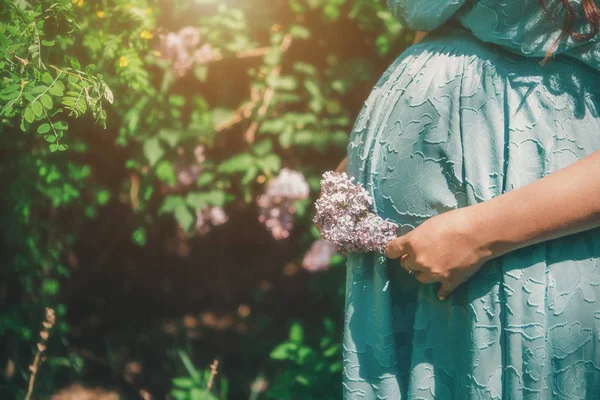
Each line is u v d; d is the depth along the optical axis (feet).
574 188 3.40
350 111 8.03
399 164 3.94
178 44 6.81
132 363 9.22
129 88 6.06
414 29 4.25
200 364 9.04
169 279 10.72
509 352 3.62
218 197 7.55
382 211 4.09
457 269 3.59
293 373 6.88
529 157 3.64
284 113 7.88
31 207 7.54
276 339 9.37
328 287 8.09
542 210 3.43
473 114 3.73
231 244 10.50
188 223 7.45
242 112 7.69
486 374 3.67
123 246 10.32
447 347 3.88
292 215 7.48
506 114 3.70
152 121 7.00
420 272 3.74
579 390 3.69
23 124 4.09
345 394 4.21
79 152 7.30
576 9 3.51
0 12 4.38
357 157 4.28
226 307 10.32
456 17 3.98
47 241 7.95
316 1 7.25
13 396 7.81
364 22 7.37
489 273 3.66
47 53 4.55
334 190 4.13
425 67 3.97
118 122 7.01
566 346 3.63
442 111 3.80
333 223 4.10
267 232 10.19
